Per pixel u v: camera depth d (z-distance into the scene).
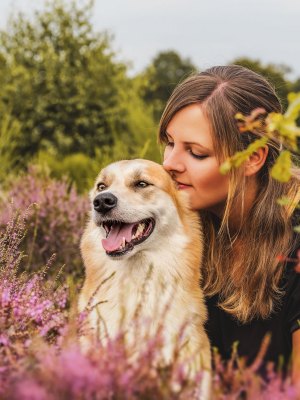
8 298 3.01
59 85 16.84
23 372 2.21
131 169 4.00
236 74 4.05
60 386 2.01
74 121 16.66
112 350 2.35
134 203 3.83
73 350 2.32
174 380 2.32
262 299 3.76
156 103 18.09
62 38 17.56
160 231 3.84
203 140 3.83
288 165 2.54
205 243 4.18
